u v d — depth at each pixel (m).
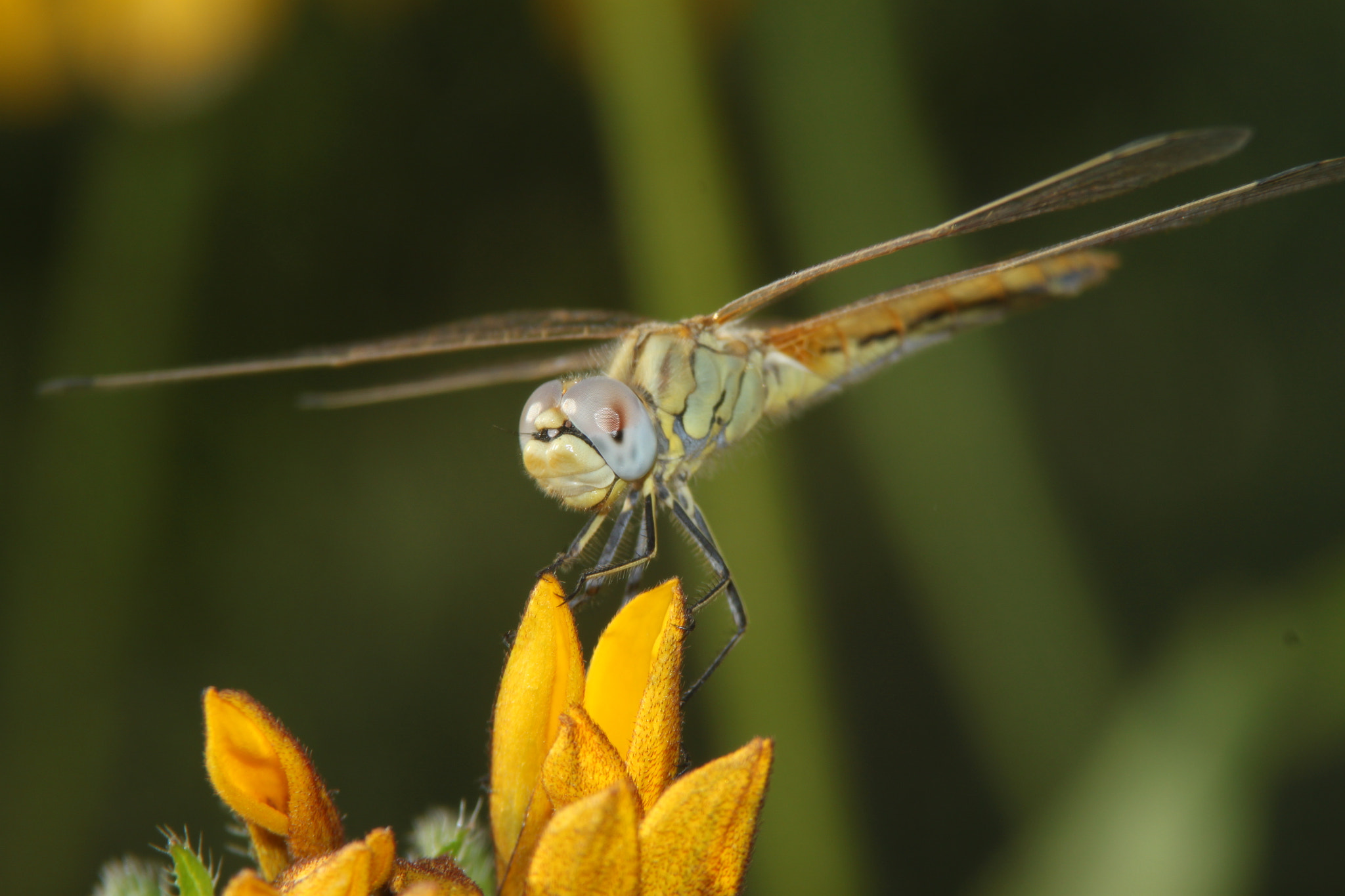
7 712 0.63
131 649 0.63
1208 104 0.65
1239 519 0.66
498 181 0.66
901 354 0.61
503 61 0.65
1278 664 0.60
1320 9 0.65
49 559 0.63
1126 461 0.67
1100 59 0.65
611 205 0.66
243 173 0.64
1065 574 0.62
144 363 0.63
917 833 0.65
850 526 0.66
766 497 0.62
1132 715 0.60
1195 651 0.61
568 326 0.60
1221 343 0.67
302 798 0.58
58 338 0.63
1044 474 0.63
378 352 0.60
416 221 0.65
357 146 0.64
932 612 0.62
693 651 0.62
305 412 0.67
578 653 0.58
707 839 0.58
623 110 0.62
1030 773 0.62
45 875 0.63
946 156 0.65
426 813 0.65
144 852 0.64
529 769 0.58
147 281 0.63
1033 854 0.60
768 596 0.62
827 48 0.63
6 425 0.64
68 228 0.63
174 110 0.63
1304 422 0.66
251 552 0.65
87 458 0.63
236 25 0.63
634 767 0.58
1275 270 0.66
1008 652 0.62
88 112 0.63
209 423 0.65
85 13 0.62
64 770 0.63
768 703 0.62
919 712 0.65
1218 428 0.67
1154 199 0.65
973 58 0.65
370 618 0.66
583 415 0.60
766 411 0.61
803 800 0.62
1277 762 0.60
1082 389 0.68
